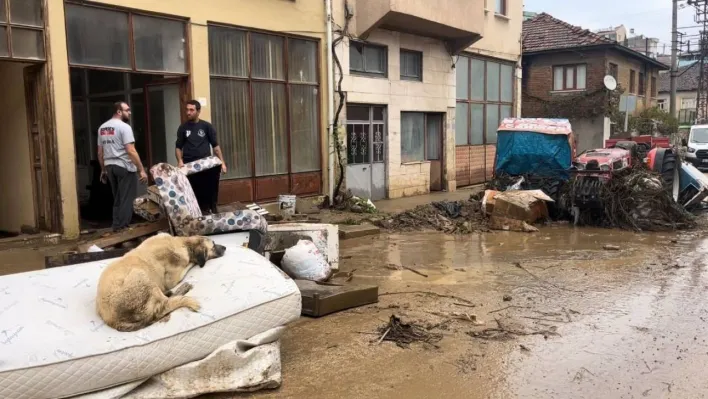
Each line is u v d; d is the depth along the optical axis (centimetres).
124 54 904
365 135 1403
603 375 420
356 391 393
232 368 386
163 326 372
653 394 391
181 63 984
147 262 395
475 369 429
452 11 1447
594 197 1071
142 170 767
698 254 839
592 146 2439
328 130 1273
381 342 480
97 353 347
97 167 1110
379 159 1449
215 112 1046
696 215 1236
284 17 1156
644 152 1532
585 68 2495
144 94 1056
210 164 691
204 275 432
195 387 375
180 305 387
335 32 1269
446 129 1648
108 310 365
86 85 1130
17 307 371
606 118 2423
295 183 1216
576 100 2444
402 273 720
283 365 435
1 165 917
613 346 474
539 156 1209
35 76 823
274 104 1163
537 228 1067
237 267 442
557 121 1265
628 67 2784
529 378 415
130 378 358
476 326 521
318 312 541
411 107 1510
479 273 720
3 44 762
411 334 497
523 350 466
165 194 571
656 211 1070
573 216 1110
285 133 1188
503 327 517
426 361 443
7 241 784
